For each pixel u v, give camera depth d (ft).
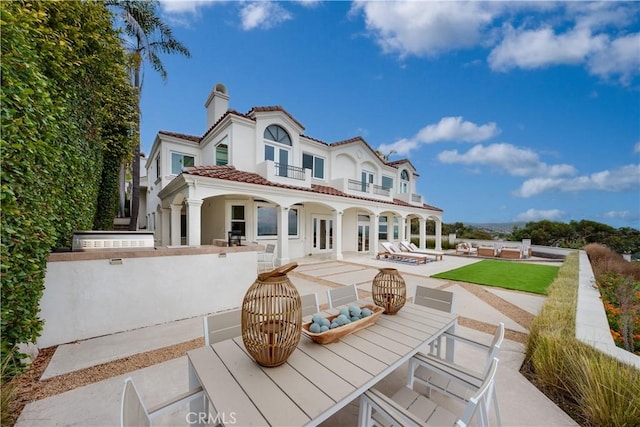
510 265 44.34
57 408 8.84
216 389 5.41
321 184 55.93
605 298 20.42
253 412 4.74
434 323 9.30
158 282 16.78
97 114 19.62
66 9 12.37
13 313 9.54
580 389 9.05
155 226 55.31
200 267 18.40
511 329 16.63
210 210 47.55
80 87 15.80
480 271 37.73
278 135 46.34
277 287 6.13
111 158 34.12
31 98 9.59
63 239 15.47
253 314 5.95
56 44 11.30
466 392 8.04
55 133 11.59
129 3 45.62
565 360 10.16
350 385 5.61
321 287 27.02
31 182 9.91
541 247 73.87
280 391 5.36
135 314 15.96
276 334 5.91
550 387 10.17
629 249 79.97
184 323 16.94
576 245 76.38
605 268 36.27
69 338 13.98
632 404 7.84
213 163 44.70
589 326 13.78
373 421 6.61
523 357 12.75
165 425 8.16
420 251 56.49
